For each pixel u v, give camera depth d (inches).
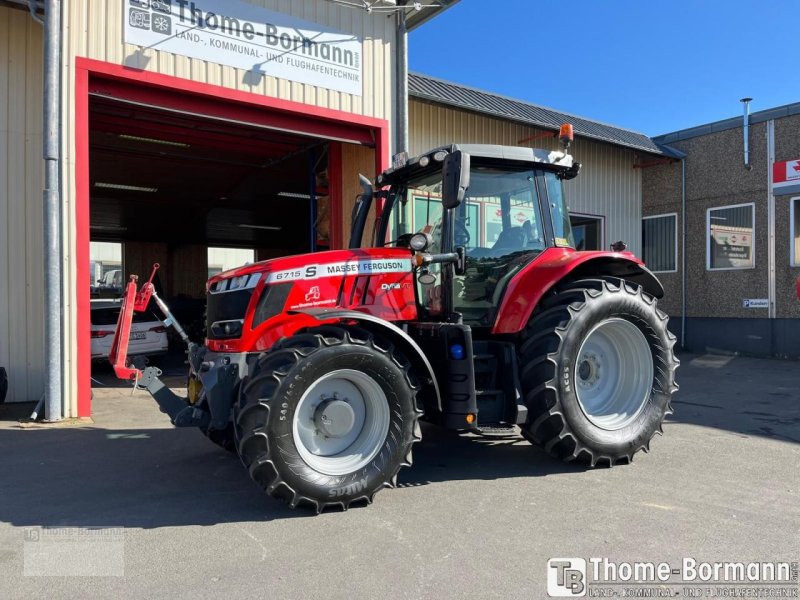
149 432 238.8
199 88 289.0
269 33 309.9
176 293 1000.2
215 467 189.2
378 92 350.9
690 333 540.7
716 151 524.4
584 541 128.6
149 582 111.9
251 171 528.1
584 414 176.9
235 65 299.6
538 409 173.0
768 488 162.6
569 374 173.0
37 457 201.8
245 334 159.8
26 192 298.0
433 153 183.2
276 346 148.9
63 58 256.1
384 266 176.2
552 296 185.5
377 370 149.4
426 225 192.7
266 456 137.4
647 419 188.1
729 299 513.3
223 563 119.6
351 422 150.2
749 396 311.6
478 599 104.9
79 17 259.4
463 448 208.1
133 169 518.6
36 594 107.7
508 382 173.3
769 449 203.3
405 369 155.0
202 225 865.5
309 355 141.9
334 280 169.2
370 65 347.9
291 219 823.7
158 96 286.7
